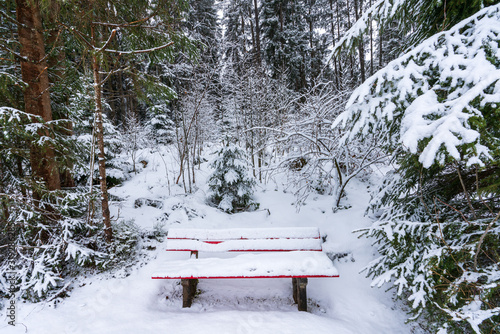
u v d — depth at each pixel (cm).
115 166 712
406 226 243
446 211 262
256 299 291
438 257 196
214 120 1103
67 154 367
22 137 316
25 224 297
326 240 399
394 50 329
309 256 281
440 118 171
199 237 307
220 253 373
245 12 1570
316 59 1571
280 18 1429
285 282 325
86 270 326
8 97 314
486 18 193
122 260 340
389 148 300
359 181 606
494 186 185
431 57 201
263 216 488
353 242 377
